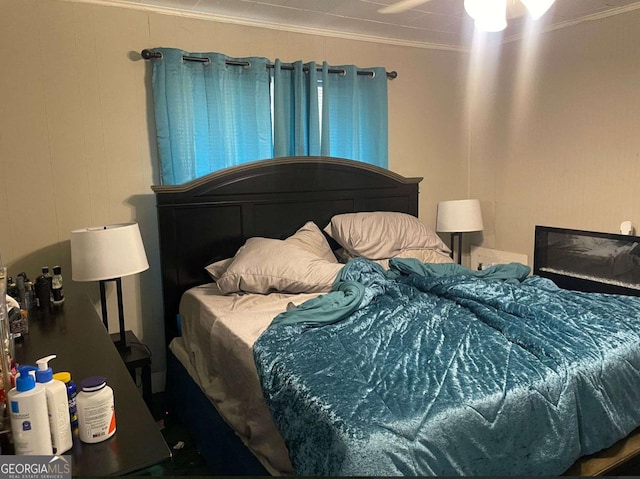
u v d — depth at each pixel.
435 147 3.99
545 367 1.66
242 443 1.94
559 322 1.99
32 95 2.58
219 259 3.00
